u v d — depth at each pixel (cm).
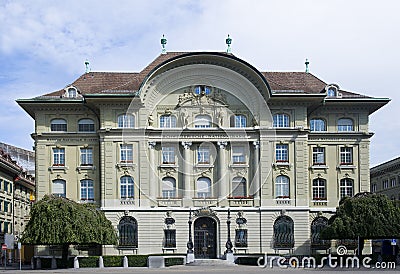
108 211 6431
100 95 6450
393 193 9594
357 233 5675
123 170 6506
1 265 6906
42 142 6681
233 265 5750
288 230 6506
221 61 6475
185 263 5947
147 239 6419
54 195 5894
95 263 5831
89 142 6712
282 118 6681
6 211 7788
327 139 6806
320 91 6931
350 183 6794
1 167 7462
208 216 6469
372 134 6819
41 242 5528
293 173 6594
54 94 6844
